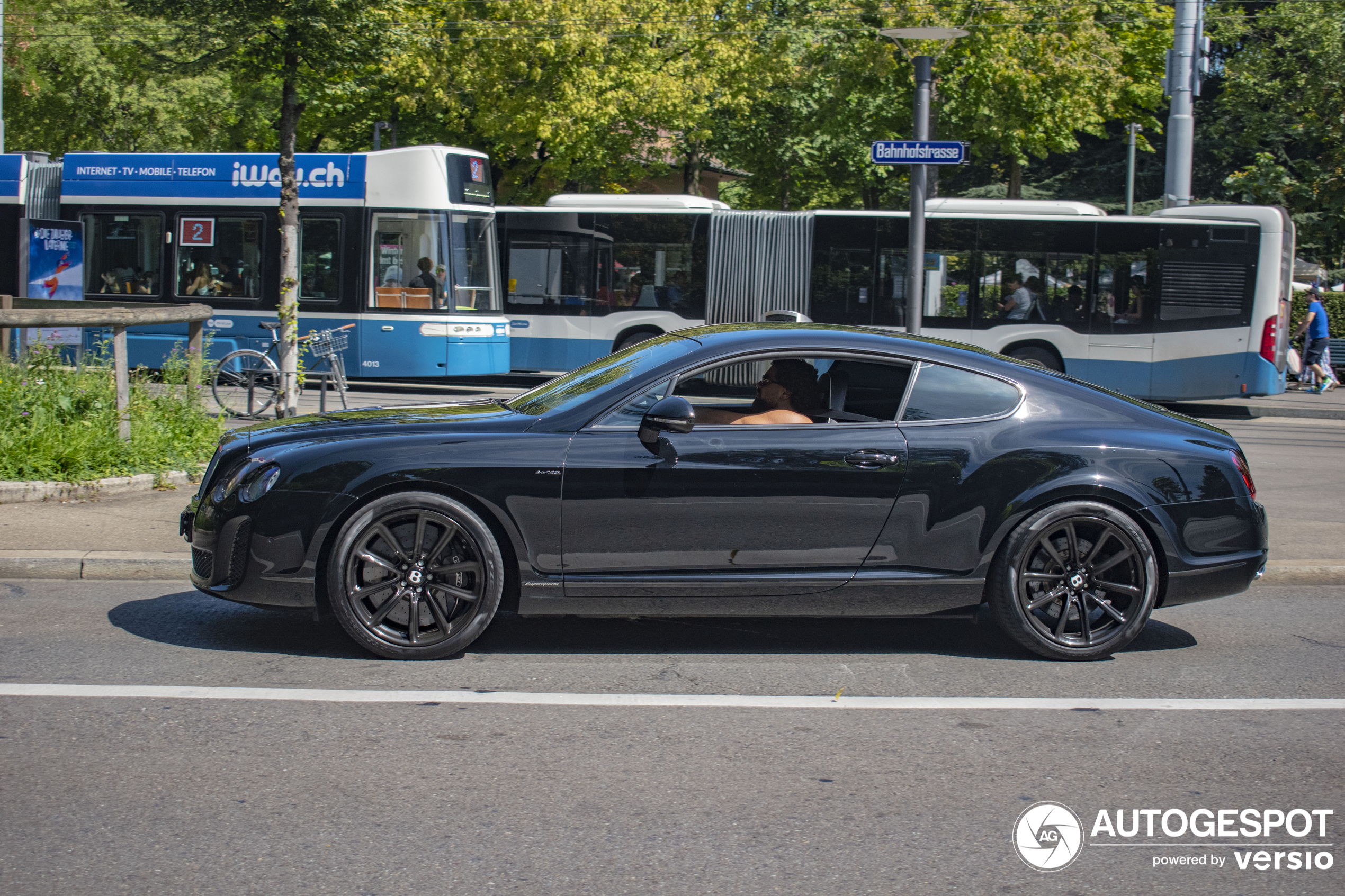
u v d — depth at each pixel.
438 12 27.28
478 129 27.80
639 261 19.86
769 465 5.41
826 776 4.18
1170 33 31.80
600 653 5.67
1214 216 17.98
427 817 3.77
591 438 5.41
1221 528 5.70
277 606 5.35
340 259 17.75
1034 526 5.53
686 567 5.43
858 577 5.50
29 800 3.84
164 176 18.38
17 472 8.61
